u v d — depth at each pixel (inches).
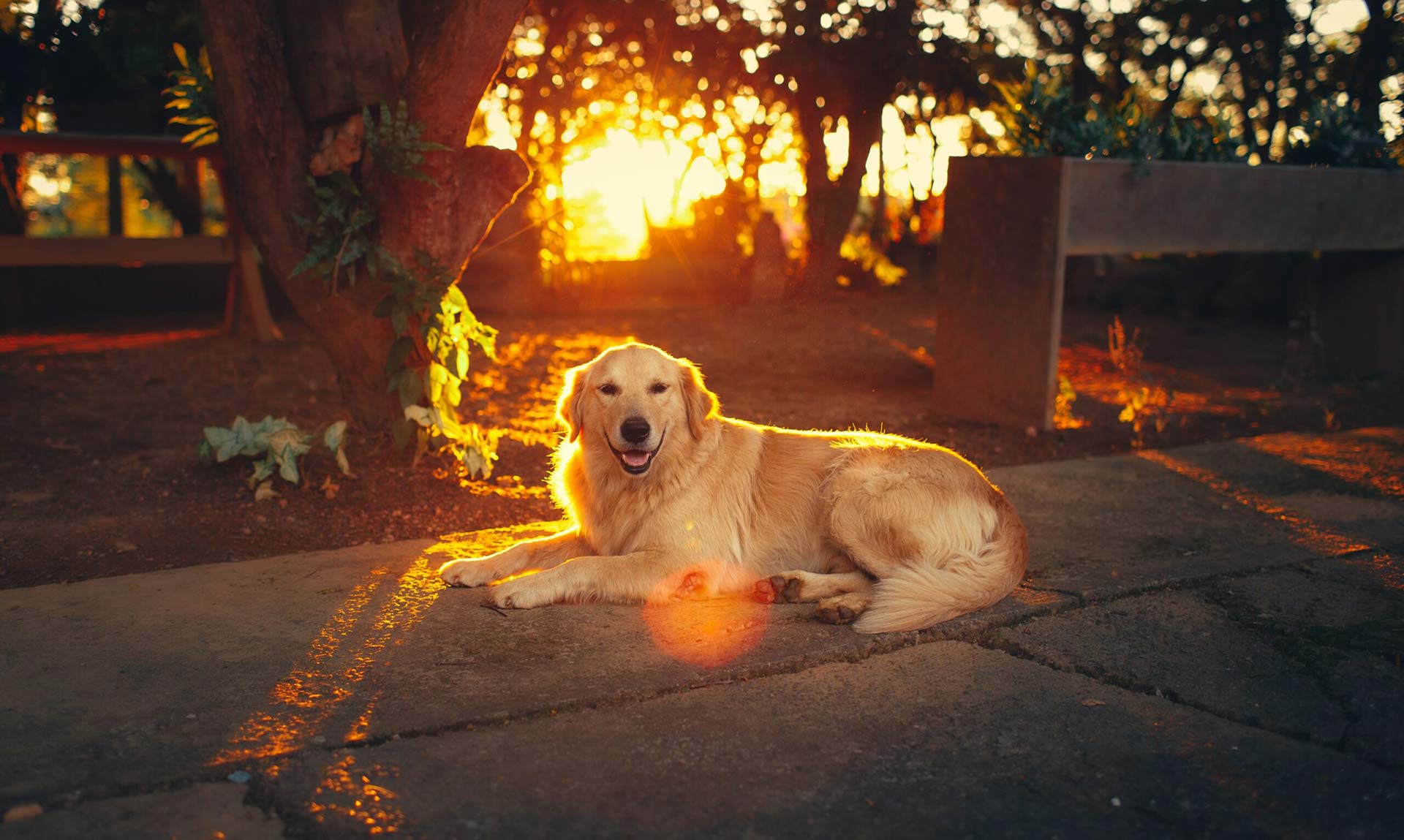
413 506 193.9
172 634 127.5
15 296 570.9
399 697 109.1
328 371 375.2
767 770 95.6
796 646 126.1
